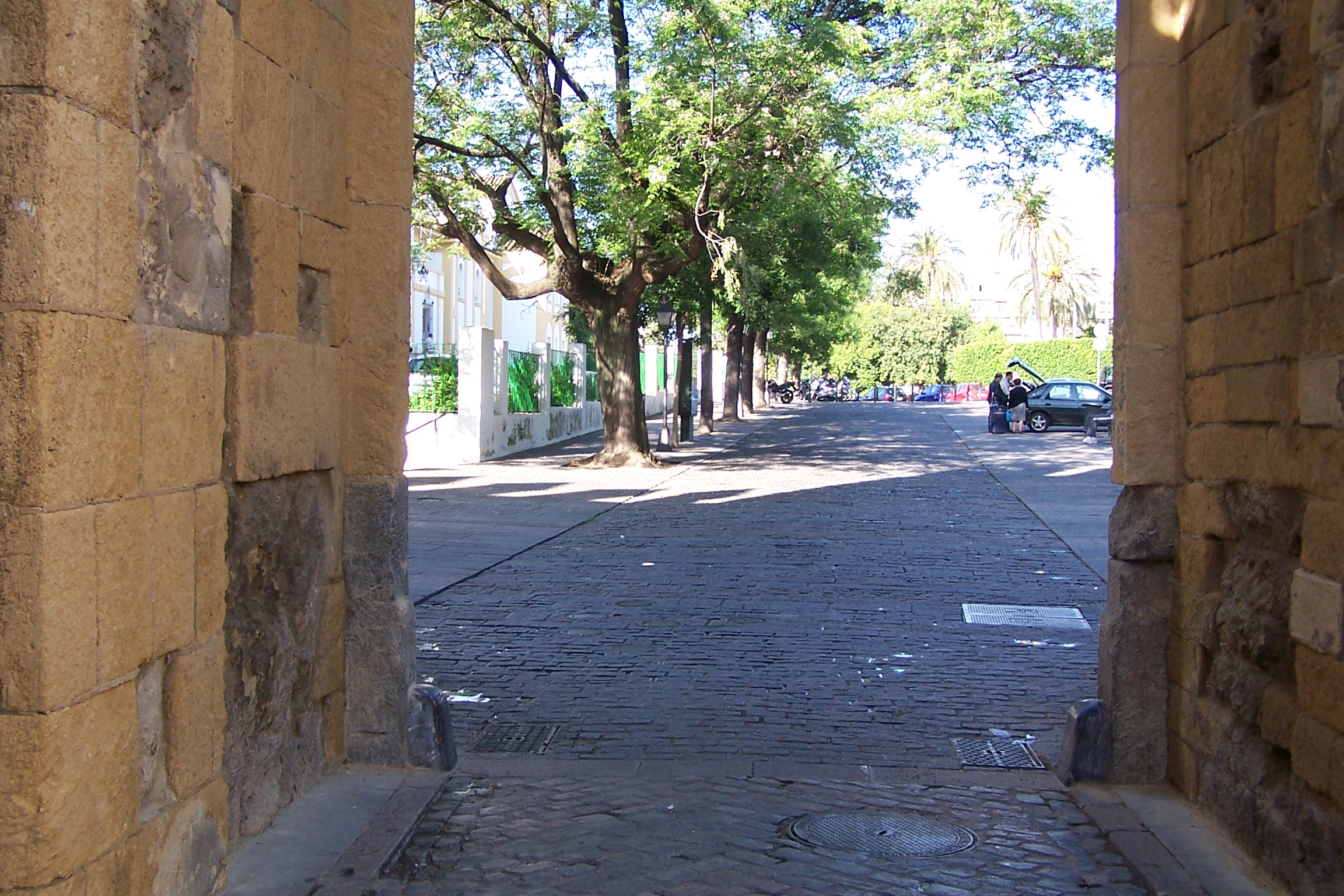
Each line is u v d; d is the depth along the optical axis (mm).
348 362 5777
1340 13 4027
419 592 10945
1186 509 5527
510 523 16078
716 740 6531
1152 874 4590
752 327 43938
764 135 20594
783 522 16391
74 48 3240
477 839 5070
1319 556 4148
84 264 3297
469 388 26219
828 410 62469
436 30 19672
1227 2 5098
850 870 4758
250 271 4680
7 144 3139
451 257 47438
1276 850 4430
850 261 29641
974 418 51750
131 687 3613
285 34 4992
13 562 3150
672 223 22594
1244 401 4902
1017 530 15656
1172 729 5664
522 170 22062
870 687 7707
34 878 3174
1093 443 33406
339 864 4633
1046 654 8688
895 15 22344
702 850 4941
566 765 6074
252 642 4781
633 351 25531
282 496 5086
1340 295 4008
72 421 3260
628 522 16391
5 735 3164
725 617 9906
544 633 9273
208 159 4074
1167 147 5609
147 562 3684
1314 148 4289
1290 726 4375
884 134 20828
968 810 5449
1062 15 20781
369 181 5770
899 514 17312
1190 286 5504
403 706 5852
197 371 4027
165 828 3822
